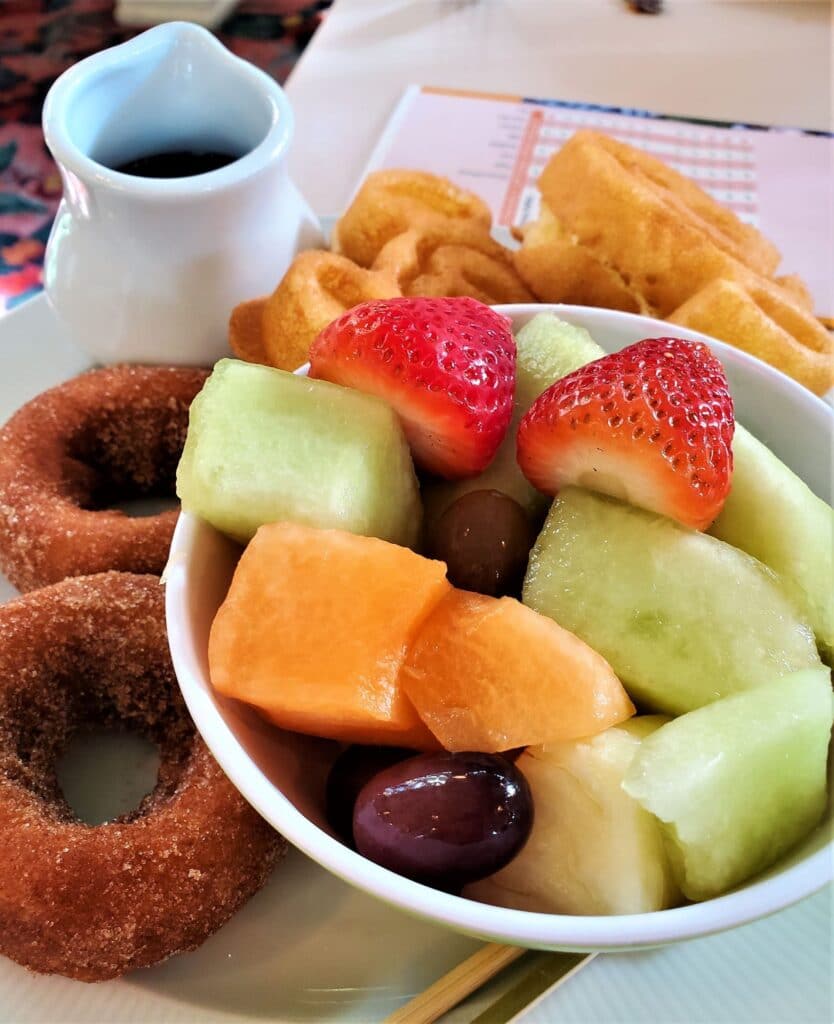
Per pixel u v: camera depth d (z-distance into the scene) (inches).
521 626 4.4
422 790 4.3
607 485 5.1
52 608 6.6
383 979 5.3
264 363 8.0
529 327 6.2
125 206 7.4
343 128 12.3
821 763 4.5
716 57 13.8
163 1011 5.2
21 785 5.9
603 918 3.8
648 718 4.7
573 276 8.5
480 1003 5.0
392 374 5.1
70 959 5.2
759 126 12.6
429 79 13.2
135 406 8.3
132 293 8.0
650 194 8.2
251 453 4.9
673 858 4.3
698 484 4.7
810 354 7.6
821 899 5.4
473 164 11.6
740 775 4.2
